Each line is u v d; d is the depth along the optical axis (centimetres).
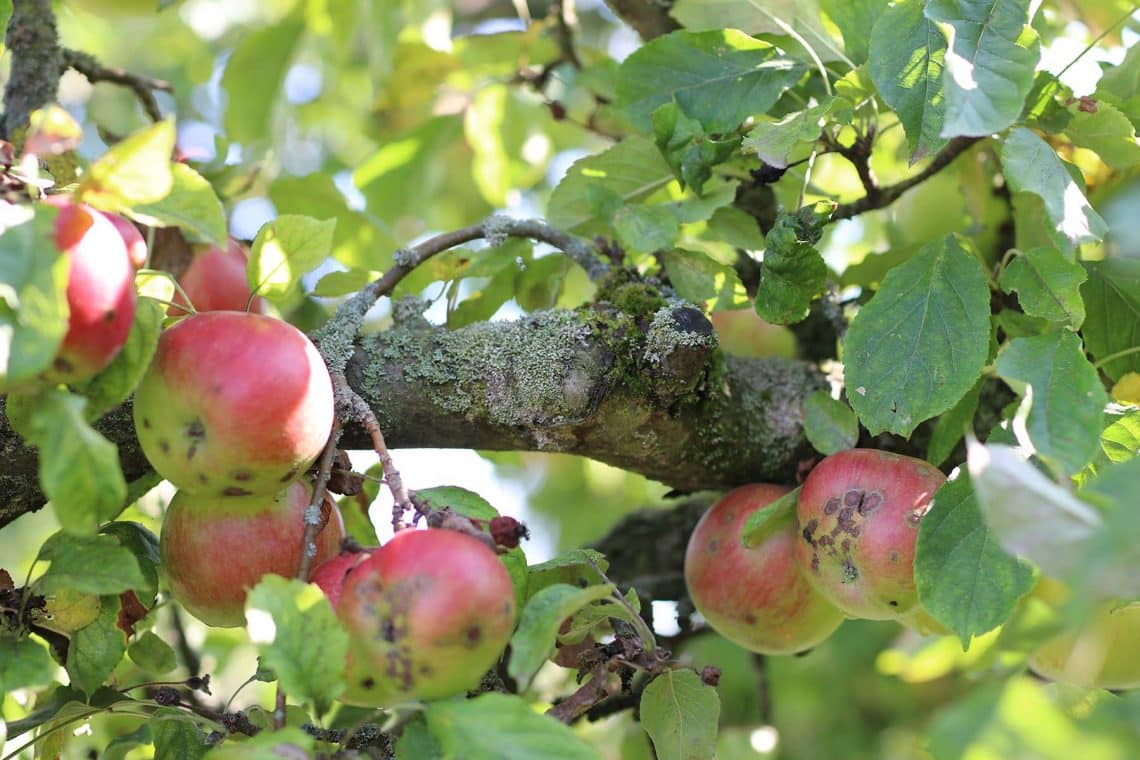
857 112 290
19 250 183
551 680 410
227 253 322
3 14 265
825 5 305
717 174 317
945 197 365
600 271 295
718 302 308
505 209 480
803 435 299
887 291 258
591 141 525
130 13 385
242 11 599
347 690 205
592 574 271
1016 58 226
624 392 269
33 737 269
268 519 231
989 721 167
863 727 537
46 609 235
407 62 448
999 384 312
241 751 182
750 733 424
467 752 193
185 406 209
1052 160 239
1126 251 217
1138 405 257
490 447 277
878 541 246
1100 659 267
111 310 193
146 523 327
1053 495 182
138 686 270
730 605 279
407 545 203
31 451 242
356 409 235
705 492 322
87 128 544
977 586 230
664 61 305
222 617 238
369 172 472
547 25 435
